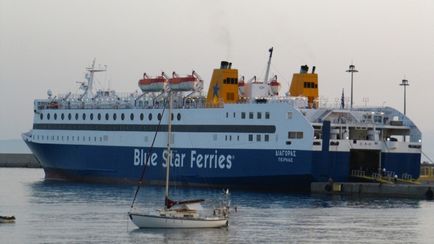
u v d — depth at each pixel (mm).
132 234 184125
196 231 188625
